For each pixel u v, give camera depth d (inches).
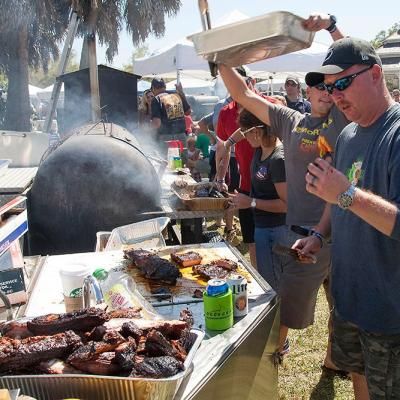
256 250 135.1
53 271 102.0
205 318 79.6
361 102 79.0
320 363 144.2
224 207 155.0
